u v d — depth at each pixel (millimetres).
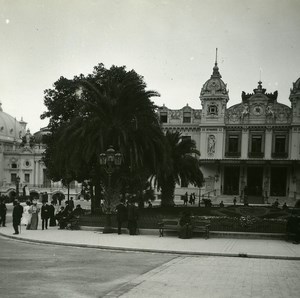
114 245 19500
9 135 127125
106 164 28953
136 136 31062
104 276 12734
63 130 32438
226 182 68312
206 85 67875
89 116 31875
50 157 42062
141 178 36094
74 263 14953
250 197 63438
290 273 13750
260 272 13812
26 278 12172
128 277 12656
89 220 27641
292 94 65125
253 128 67000
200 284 11750
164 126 69938
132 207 24484
